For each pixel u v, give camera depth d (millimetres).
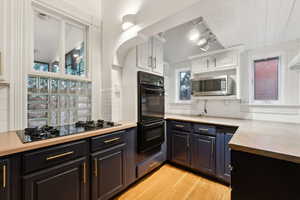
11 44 1481
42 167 1096
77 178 1302
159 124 2363
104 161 1524
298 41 2084
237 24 1696
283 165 840
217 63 2547
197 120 2266
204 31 2248
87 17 2113
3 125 1441
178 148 2461
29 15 1607
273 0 1272
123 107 2252
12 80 1486
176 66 3539
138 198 1709
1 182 925
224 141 1948
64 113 1920
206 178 2150
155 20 1570
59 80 1882
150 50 2391
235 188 1007
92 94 2184
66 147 1229
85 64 2180
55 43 1987
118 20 2004
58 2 1814
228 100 2658
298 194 800
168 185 1973
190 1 1319
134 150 1948
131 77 2146
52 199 1139
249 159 954
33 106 1660
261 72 2398
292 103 2119
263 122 2092
